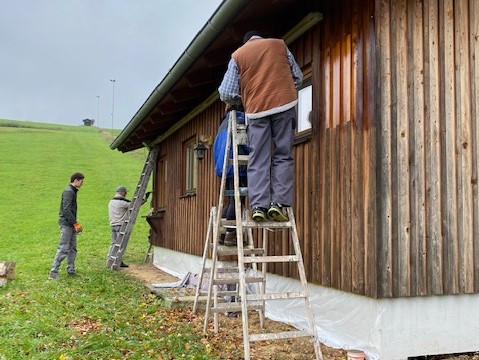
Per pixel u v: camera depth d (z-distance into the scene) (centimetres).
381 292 392
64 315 558
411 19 418
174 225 1039
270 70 408
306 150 514
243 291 373
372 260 396
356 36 431
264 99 403
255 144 407
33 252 1255
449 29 432
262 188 403
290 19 527
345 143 442
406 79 412
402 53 412
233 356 417
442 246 416
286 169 409
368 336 409
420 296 410
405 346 402
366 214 407
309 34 519
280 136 411
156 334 480
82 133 5625
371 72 407
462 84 434
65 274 899
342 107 450
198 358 403
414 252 405
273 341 467
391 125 404
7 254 1213
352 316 431
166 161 1149
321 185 480
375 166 397
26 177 2888
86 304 618
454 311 421
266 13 491
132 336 471
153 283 825
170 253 1060
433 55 424
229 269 518
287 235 541
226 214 514
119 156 3859
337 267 447
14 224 1816
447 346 416
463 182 428
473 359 414
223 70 656
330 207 462
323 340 463
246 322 365
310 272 494
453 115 429
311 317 389
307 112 530
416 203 409
